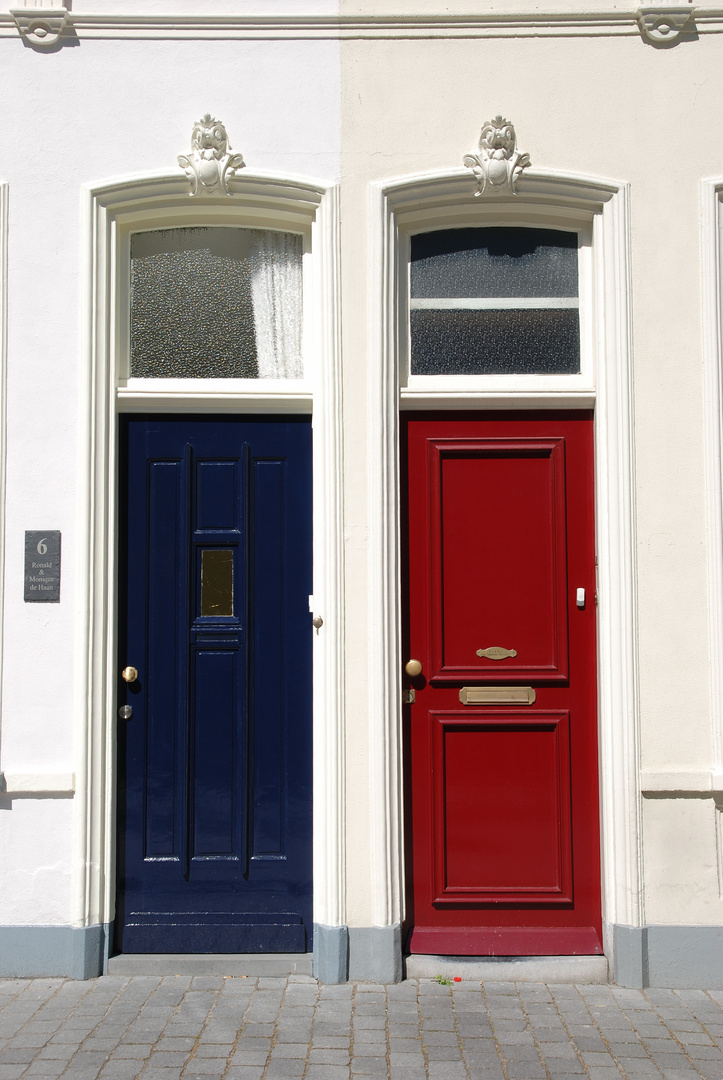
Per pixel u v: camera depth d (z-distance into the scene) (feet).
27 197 11.34
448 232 11.99
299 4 11.40
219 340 11.98
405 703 11.58
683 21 11.33
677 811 11.00
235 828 11.47
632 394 11.25
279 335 11.98
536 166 11.34
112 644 11.28
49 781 10.92
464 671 11.60
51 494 11.23
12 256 11.31
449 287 11.94
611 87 11.39
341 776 10.89
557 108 11.39
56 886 10.96
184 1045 9.24
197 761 11.52
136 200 11.41
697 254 11.35
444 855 11.47
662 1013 10.09
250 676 11.56
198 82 11.37
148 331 11.94
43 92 11.37
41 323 11.27
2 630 11.11
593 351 11.62
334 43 11.39
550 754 11.57
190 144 11.34
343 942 10.77
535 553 11.71
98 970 10.91
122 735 11.48
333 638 10.98
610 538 11.23
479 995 10.48
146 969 11.00
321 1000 10.29
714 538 11.14
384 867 10.81
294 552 11.69
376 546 11.03
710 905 10.93
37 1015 9.87
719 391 11.22
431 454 11.75
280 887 11.39
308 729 11.54
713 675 11.10
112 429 11.40
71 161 11.35
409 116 11.37
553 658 11.62
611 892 11.01
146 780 11.48
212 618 11.64
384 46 11.39
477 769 11.57
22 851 10.98
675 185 11.37
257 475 11.76
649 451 11.25
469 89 11.39
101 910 11.01
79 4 11.39
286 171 11.32
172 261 12.00
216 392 11.59
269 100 11.35
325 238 11.24
